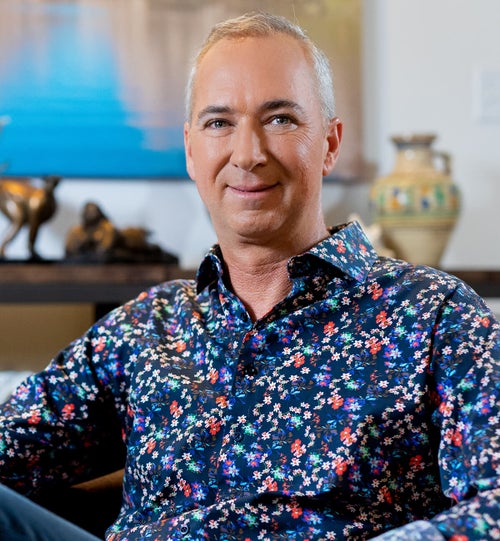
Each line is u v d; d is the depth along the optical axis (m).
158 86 3.33
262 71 1.56
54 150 3.29
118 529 1.64
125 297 2.96
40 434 1.71
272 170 1.56
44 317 3.37
